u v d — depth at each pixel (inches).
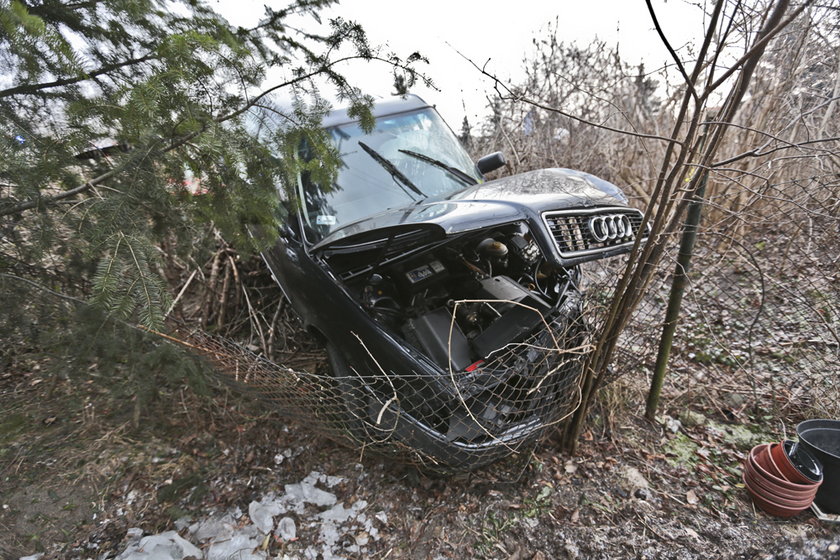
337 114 135.8
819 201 124.5
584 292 118.9
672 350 138.5
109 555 86.1
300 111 99.7
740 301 148.9
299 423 112.3
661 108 197.8
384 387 96.3
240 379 103.9
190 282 159.3
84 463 104.7
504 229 120.4
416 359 91.5
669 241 103.9
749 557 82.7
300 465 107.5
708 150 83.0
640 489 96.7
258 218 100.4
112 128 82.0
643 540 86.5
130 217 80.0
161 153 83.4
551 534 89.0
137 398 103.2
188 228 99.7
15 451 106.2
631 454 106.0
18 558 85.6
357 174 127.0
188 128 80.6
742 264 155.0
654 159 199.2
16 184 78.4
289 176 100.7
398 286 107.3
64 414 115.7
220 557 85.9
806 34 138.2
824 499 89.5
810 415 112.2
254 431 116.1
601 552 84.8
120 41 86.7
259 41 97.7
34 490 98.2
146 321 73.1
